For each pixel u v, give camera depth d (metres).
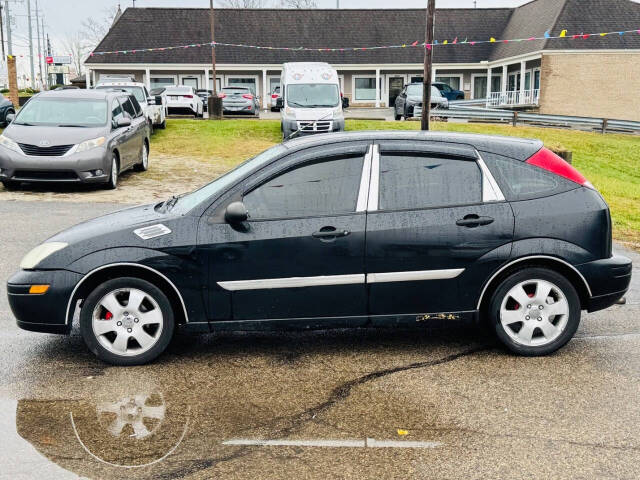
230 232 4.98
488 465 3.60
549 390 4.59
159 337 5.05
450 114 29.05
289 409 4.30
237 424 4.08
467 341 5.62
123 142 14.20
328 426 4.05
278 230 4.99
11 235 9.39
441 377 4.82
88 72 44.09
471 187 5.14
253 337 5.74
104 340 5.05
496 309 5.17
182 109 31.52
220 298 5.02
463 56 44.59
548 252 5.08
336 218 5.02
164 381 4.76
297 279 5.00
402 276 5.04
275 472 3.52
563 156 14.91
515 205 5.11
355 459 3.66
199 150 20.34
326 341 5.62
